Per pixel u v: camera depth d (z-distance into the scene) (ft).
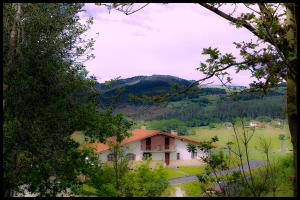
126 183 48.37
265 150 17.95
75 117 50.52
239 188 18.06
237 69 20.67
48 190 52.75
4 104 39.73
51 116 45.29
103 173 49.70
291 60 16.76
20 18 40.96
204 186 21.17
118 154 48.55
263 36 18.62
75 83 51.49
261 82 21.07
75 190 52.29
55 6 46.32
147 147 178.60
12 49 40.24
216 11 20.31
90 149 54.95
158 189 50.34
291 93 18.72
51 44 45.78
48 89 45.57
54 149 44.86
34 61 43.88
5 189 40.68
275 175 18.11
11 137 40.32
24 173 44.24
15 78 42.37
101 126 53.62
